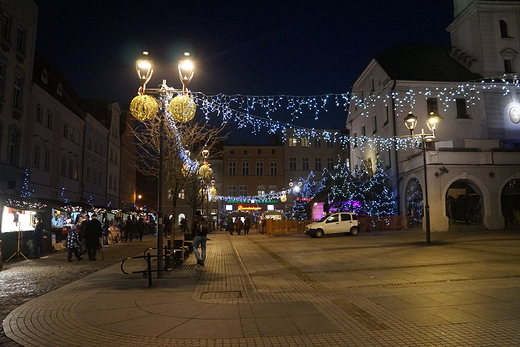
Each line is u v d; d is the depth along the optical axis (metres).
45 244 19.03
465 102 34.69
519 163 28.75
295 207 48.31
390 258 13.68
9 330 5.86
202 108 20.70
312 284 9.27
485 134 34.28
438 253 14.62
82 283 9.70
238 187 61.84
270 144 65.62
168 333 5.50
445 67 36.66
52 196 28.14
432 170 27.95
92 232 15.56
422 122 33.81
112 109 42.94
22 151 23.84
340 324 5.80
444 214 27.70
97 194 38.22
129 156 51.22
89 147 36.25
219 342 5.11
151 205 66.94
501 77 34.91
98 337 5.43
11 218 16.91
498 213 28.19
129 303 7.30
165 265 11.62
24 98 24.17
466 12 37.00
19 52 23.58
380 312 6.41
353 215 27.22
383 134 36.09
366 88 41.31
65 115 30.80
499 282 8.72
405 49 39.31
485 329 5.43
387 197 33.34
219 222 55.91
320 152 63.22
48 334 5.63
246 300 7.48
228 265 13.06
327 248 18.31
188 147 19.34
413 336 5.20
